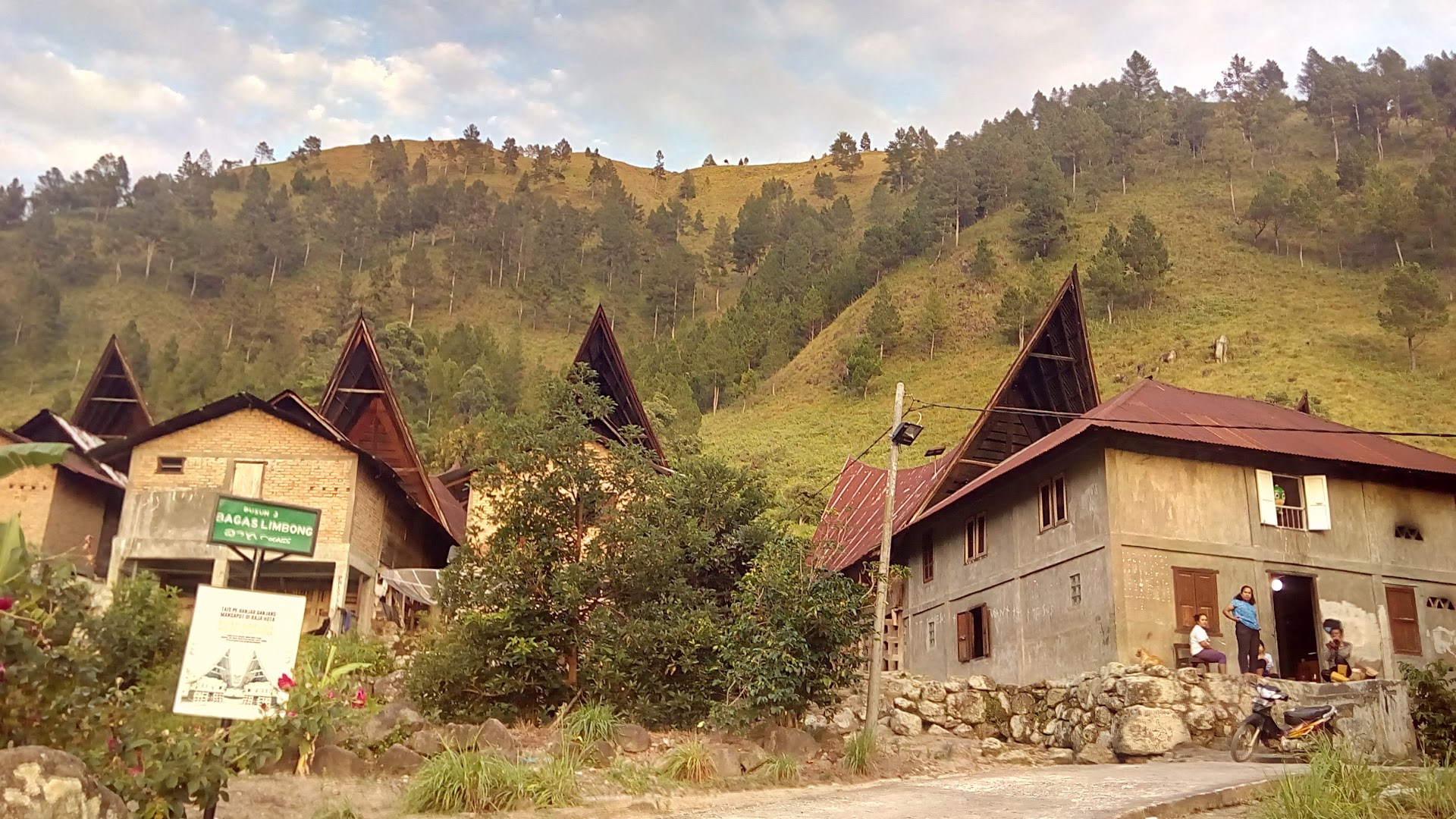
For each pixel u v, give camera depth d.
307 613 29.05
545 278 159.38
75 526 31.30
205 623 9.28
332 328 130.75
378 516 29.84
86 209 169.62
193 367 104.19
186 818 8.44
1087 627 21.78
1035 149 141.12
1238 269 101.06
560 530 16.81
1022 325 94.31
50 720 7.46
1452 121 138.38
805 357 108.88
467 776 10.77
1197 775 14.06
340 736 12.43
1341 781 10.38
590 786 11.99
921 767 15.41
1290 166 134.00
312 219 174.62
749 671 14.89
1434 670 18.66
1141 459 22.16
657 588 16.34
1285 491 23.50
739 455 77.06
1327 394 67.81
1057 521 23.53
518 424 17.30
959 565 28.25
